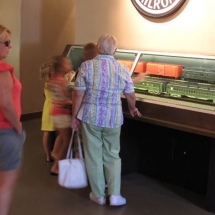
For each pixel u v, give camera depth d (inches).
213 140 133.6
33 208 139.6
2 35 112.0
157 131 166.1
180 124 136.5
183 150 158.6
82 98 137.5
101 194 143.1
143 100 148.0
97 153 140.3
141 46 175.3
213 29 149.9
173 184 163.6
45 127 183.2
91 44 160.6
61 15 276.7
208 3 150.4
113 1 183.9
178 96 146.5
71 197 149.4
